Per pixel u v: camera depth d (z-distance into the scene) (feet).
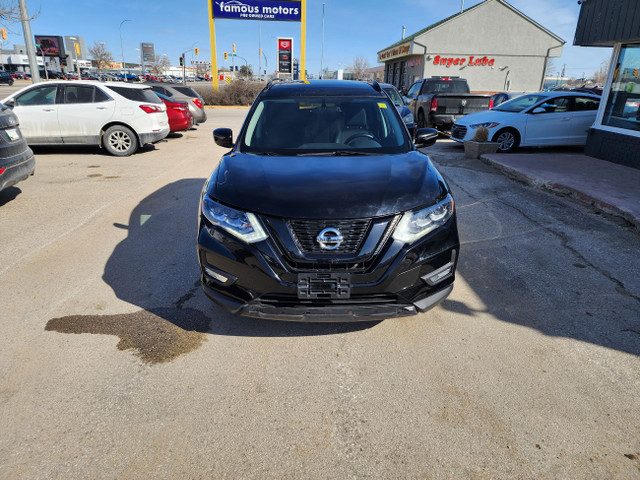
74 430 7.32
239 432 7.34
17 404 7.86
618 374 8.75
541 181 23.40
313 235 8.33
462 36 92.12
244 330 10.18
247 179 9.52
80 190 22.26
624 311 11.04
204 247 9.06
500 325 10.44
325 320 8.73
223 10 82.58
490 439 7.20
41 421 7.49
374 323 10.54
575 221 17.80
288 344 9.70
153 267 13.37
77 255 14.24
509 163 27.86
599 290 12.12
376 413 7.77
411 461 6.81
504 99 55.31
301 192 8.89
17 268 13.25
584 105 33.78
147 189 22.50
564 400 8.05
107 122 31.35
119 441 7.11
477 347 9.61
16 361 9.00
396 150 11.84
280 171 9.88
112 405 7.87
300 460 6.82
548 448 7.02
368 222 8.42
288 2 80.38
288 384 8.48
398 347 9.62
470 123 35.17
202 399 8.05
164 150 34.99
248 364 9.03
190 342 9.71
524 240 15.74
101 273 12.96
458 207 19.77
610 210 18.62
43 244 15.15
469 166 29.32
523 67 95.04
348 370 8.89
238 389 8.33
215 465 6.71
